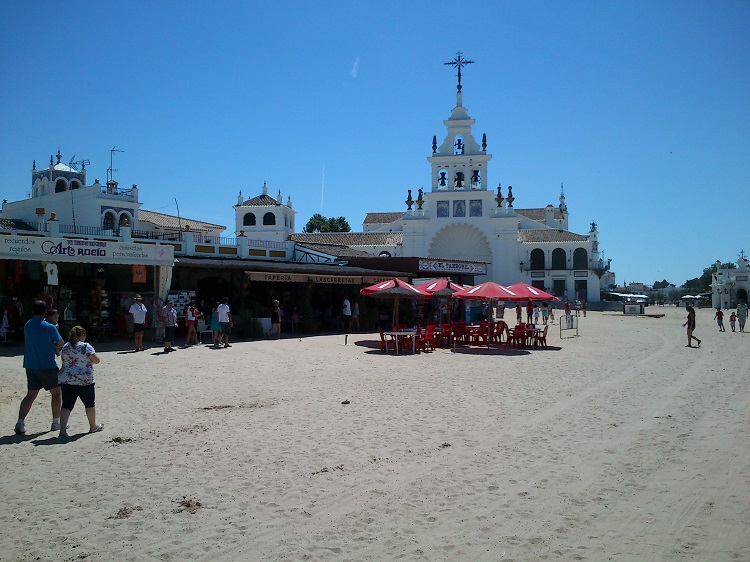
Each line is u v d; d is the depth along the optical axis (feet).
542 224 266.57
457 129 220.64
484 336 80.07
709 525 18.93
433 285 78.07
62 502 20.72
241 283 85.15
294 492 21.68
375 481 22.90
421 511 20.06
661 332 108.27
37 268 65.31
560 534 18.28
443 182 219.61
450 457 26.04
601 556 16.83
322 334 87.20
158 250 71.92
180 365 53.06
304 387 43.34
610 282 318.86
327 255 116.06
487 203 214.69
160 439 28.73
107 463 25.02
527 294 73.82
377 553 17.07
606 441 28.89
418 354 66.23
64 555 16.92
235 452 26.55
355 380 46.83
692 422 33.01
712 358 65.87
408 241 219.61
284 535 18.22
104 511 19.97
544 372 52.90
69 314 67.46
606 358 65.21
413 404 37.45
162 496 21.27
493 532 18.43
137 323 61.98
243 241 109.19
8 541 17.78
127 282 76.54
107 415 33.78
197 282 93.15
